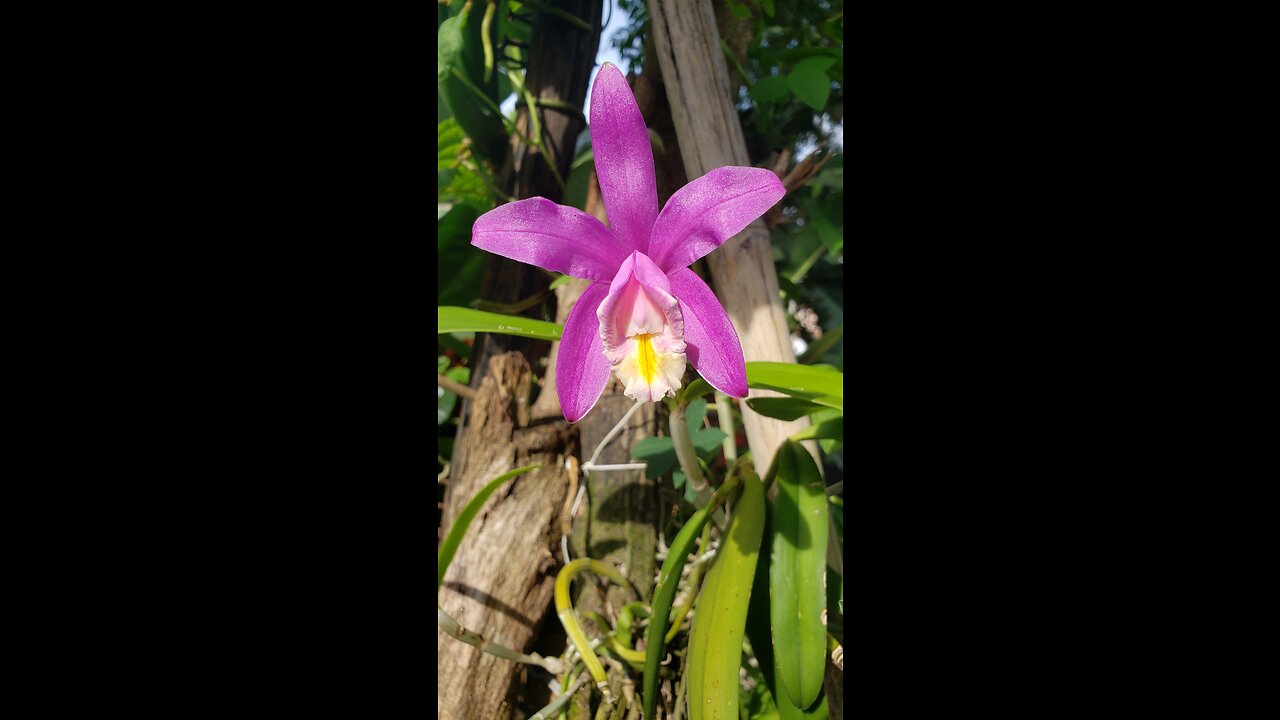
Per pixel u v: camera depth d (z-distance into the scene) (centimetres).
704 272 39
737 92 44
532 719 34
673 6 35
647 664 30
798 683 29
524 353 43
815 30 49
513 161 45
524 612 36
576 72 44
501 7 46
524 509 37
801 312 49
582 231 25
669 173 39
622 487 39
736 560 30
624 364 25
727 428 39
